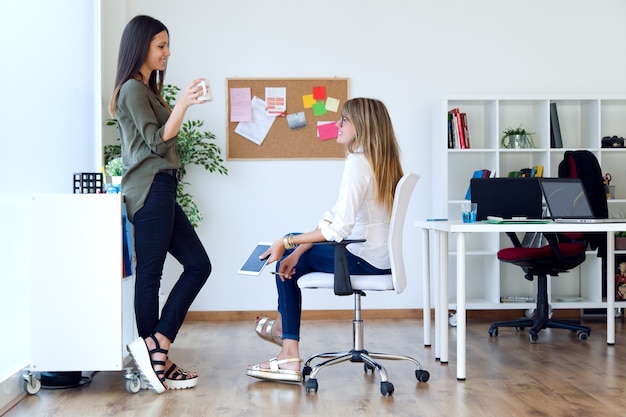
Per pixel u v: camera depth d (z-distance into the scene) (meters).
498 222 3.73
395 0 5.63
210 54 5.56
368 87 5.63
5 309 3.15
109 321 3.27
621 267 5.50
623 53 5.73
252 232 5.57
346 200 3.14
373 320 5.49
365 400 3.11
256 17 5.58
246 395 3.22
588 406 2.99
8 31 3.18
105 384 3.48
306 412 2.93
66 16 4.07
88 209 3.27
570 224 3.51
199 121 5.30
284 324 3.45
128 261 3.63
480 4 5.66
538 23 5.69
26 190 3.41
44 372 3.41
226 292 5.56
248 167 5.57
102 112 5.02
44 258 3.26
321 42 5.60
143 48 3.35
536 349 4.32
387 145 3.27
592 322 5.41
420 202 5.64
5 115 3.14
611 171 5.73
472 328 5.16
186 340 4.68
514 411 2.92
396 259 3.20
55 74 3.86
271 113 5.57
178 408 3.01
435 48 5.65
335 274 3.17
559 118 5.70
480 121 5.68
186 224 3.49
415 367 3.79
